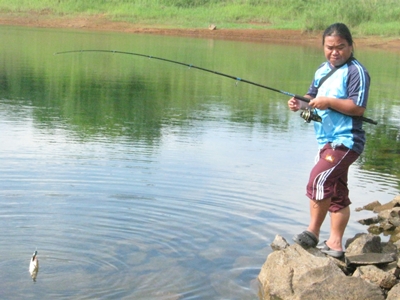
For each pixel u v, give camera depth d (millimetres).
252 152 9234
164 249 5691
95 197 6879
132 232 6016
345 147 5645
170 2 40594
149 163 8297
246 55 24250
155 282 5066
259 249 5785
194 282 5102
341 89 5633
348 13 35844
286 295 5035
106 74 18219
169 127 10844
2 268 5191
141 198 6902
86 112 11945
